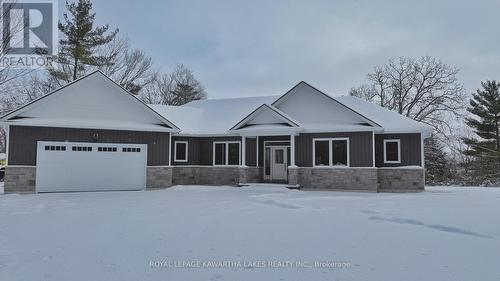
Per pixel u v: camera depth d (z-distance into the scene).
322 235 7.72
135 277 4.99
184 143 22.91
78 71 32.44
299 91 21.52
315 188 20.08
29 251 6.43
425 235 7.73
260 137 22.22
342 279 4.88
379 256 6.04
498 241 7.14
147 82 38.62
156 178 20.03
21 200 14.60
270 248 6.59
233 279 4.90
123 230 8.29
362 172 19.27
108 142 19.08
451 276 4.97
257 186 20.62
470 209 11.59
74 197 15.77
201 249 6.53
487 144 33.50
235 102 26.69
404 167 19.97
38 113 18.12
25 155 17.50
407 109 37.72
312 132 20.25
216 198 15.27
